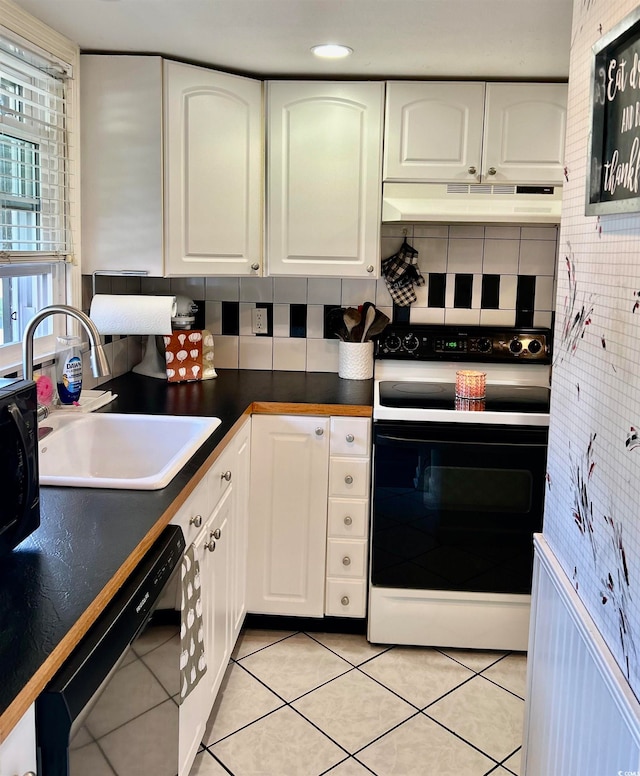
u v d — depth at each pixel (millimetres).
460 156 2738
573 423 1436
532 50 2377
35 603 1108
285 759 2051
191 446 1932
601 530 1254
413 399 2664
